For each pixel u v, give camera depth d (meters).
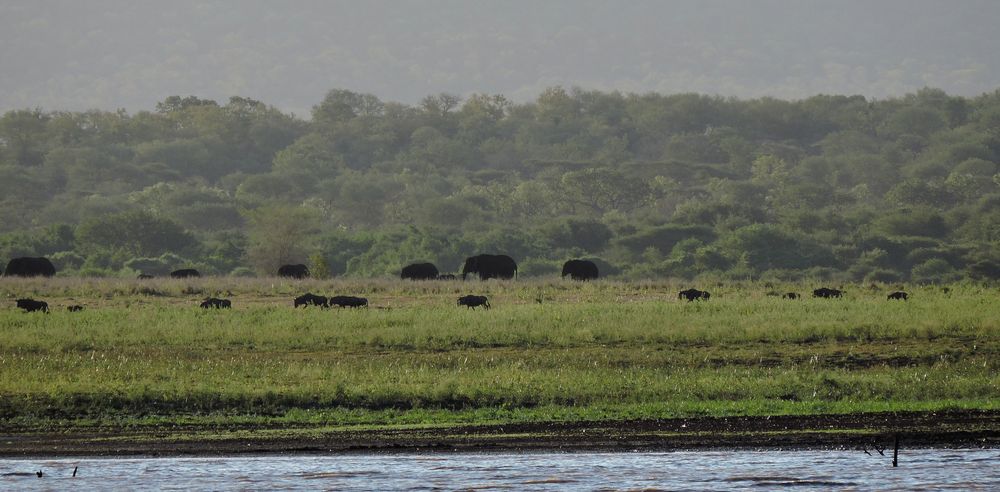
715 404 73.12
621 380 79.56
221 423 69.44
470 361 89.19
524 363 88.44
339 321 106.12
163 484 57.06
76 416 70.81
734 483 57.19
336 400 73.94
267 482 57.34
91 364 85.69
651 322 103.50
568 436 65.88
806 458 61.53
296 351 94.06
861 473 58.75
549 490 56.06
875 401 74.38
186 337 98.62
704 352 92.12
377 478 58.22
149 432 67.50
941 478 57.88
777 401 74.06
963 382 79.38
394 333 98.62
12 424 69.19
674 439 65.19
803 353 91.62
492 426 68.38
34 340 96.38
